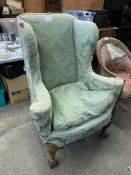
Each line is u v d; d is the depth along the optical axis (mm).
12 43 1962
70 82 1610
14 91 1984
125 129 1734
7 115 1865
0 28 2012
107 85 1359
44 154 1431
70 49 1526
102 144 1548
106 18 2533
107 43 1933
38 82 1237
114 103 1405
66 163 1362
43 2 2357
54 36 1408
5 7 2045
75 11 2420
